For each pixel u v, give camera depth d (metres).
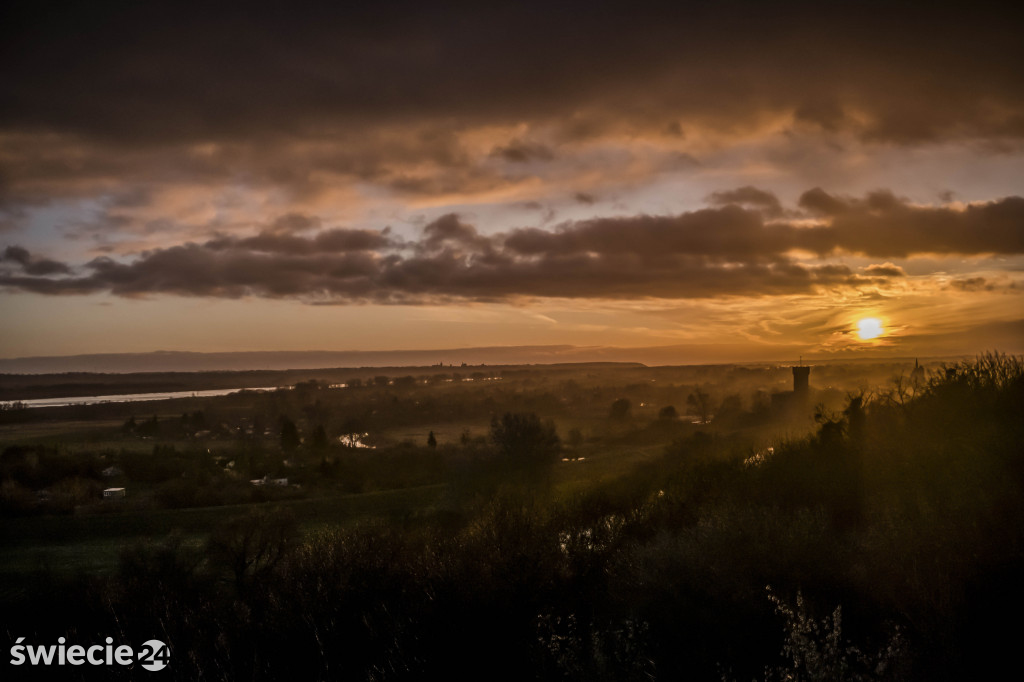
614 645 4.80
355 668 6.08
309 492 61.34
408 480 63.88
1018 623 4.04
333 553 9.42
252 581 12.43
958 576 4.52
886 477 7.53
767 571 5.17
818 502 7.31
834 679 3.73
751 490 8.71
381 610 6.89
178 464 79.00
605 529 8.40
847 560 5.20
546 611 6.09
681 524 8.16
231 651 6.69
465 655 5.66
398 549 9.28
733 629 4.75
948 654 3.90
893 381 11.53
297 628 6.92
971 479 6.00
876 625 4.51
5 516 50.88
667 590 5.31
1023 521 4.91
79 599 12.65
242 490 60.91
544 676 4.88
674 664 4.54
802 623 4.07
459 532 10.48
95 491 62.47
